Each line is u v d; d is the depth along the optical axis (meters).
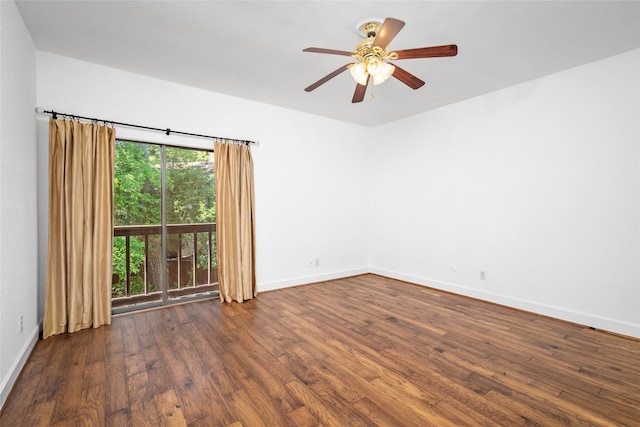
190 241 3.87
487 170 3.74
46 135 2.79
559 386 1.95
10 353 1.92
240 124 3.97
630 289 2.73
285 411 1.71
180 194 3.75
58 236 2.78
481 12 2.15
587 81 2.95
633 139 2.70
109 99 3.11
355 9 2.12
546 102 3.23
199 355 2.36
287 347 2.50
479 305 3.61
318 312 3.36
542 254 3.27
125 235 3.41
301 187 4.56
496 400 1.81
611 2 2.03
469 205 3.93
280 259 4.36
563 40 2.53
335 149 4.95
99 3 2.08
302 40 2.55
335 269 4.97
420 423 1.61
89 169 2.91
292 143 4.45
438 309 3.47
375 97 3.89
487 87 3.54
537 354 2.39
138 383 1.98
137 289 3.52
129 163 3.38
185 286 3.86
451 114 4.13
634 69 2.69
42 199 2.77
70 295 2.79
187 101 3.57
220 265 3.72
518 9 2.11
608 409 1.73
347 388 1.93
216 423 1.61
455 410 1.72
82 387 1.93
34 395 1.84
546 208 3.24
